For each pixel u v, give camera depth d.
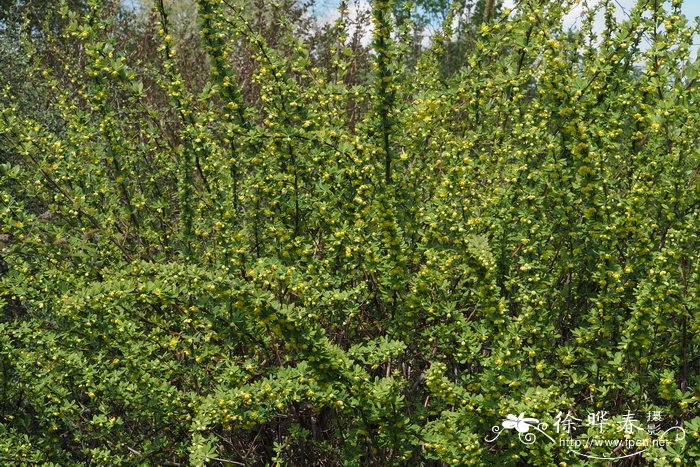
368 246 4.06
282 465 4.39
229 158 4.73
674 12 4.05
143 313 4.45
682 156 3.73
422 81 5.19
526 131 4.17
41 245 4.58
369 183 4.27
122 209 4.86
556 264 4.05
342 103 5.21
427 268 3.88
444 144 4.79
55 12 8.58
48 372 4.26
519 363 3.46
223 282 3.49
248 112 4.52
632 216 3.71
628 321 3.51
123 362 4.07
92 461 4.46
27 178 4.87
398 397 3.49
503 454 3.51
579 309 4.38
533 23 4.12
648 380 3.64
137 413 4.20
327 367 3.48
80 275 4.76
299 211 4.45
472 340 3.70
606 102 4.21
